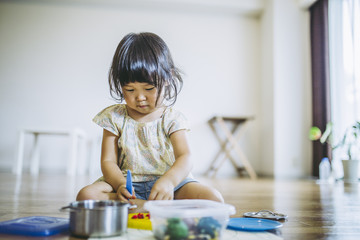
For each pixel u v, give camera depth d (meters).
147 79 0.81
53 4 3.76
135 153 0.94
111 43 3.79
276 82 3.35
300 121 3.33
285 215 0.92
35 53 3.71
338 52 2.91
